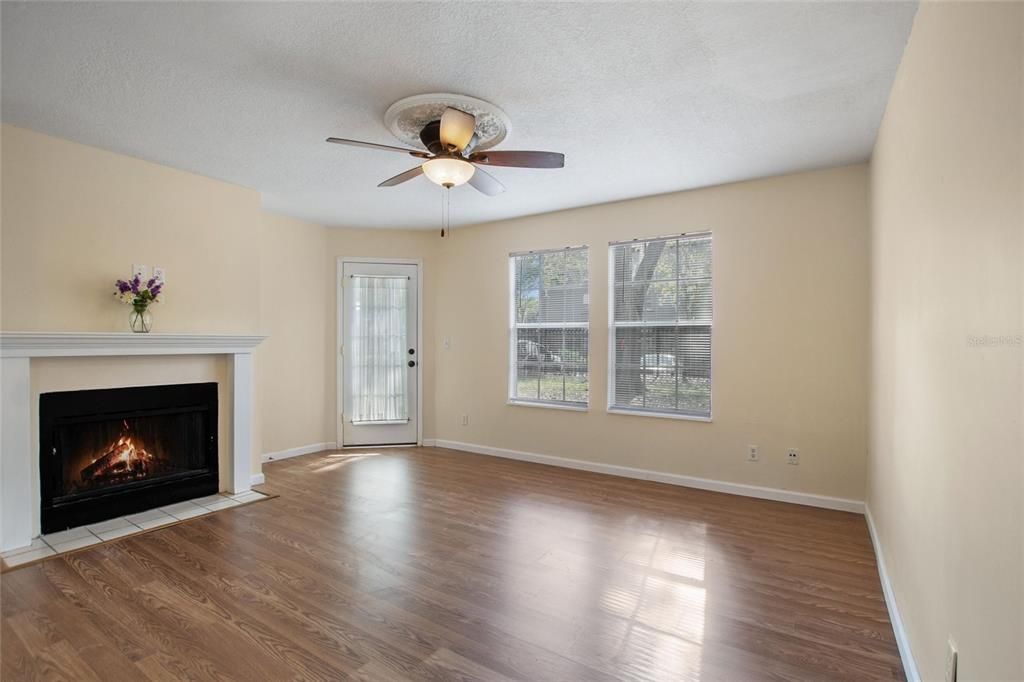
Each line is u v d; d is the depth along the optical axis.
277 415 5.25
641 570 2.75
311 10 1.98
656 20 2.03
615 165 3.68
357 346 5.82
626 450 4.66
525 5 1.94
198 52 2.27
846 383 3.72
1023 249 0.97
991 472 1.14
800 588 2.56
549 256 5.20
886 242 2.75
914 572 1.91
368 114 2.88
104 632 2.15
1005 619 1.06
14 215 3.03
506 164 2.75
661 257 4.50
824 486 3.79
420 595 2.47
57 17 2.01
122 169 3.49
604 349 4.77
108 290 3.42
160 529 3.31
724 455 4.17
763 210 4.00
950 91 1.49
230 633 2.15
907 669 1.89
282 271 5.27
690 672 1.92
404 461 5.22
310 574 2.69
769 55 2.28
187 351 3.74
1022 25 0.97
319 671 1.91
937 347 1.63
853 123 2.97
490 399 5.55
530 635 2.15
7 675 1.88
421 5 1.94
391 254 5.89
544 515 3.60
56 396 3.21
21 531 2.98
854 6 1.94
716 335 4.20
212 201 3.99
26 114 2.88
